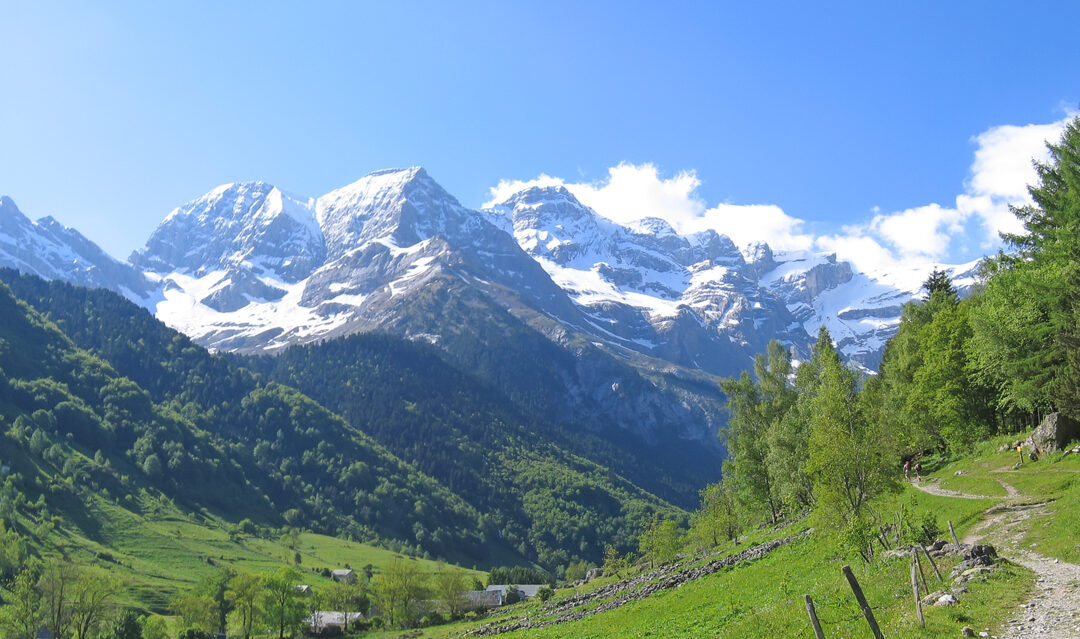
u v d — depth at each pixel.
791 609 35.50
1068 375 58.84
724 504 112.88
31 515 195.62
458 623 135.62
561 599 111.75
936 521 47.62
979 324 72.56
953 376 83.56
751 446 96.12
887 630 26.44
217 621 149.12
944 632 24.64
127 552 197.88
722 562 68.88
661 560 126.25
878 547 43.09
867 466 39.94
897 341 114.56
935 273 124.94
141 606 158.62
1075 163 64.00
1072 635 21.89
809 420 71.75
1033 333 64.31
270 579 140.12
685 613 50.78
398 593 154.38
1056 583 27.45
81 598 124.19
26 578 124.38
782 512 94.56
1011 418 80.62
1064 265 62.25
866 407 42.78
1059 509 40.28
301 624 144.12
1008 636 23.19
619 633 50.59
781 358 102.06
